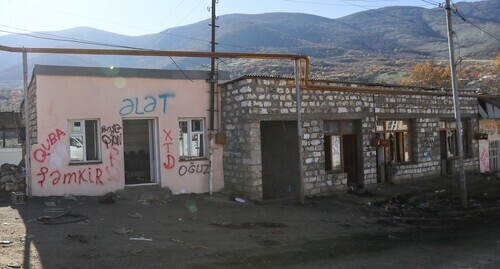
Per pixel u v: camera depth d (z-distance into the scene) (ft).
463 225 38.45
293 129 48.96
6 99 154.51
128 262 21.86
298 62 46.52
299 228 33.94
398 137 60.13
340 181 51.24
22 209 34.47
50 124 40.83
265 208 41.50
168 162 46.01
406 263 24.39
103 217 32.76
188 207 39.60
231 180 47.85
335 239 30.89
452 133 68.13
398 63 280.31
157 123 45.88
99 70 42.96
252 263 23.35
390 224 37.96
